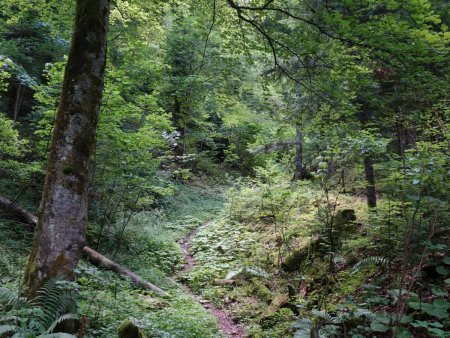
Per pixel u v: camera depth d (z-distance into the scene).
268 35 6.76
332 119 7.33
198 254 11.77
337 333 5.18
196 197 18.69
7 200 9.26
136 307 6.39
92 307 5.52
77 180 4.71
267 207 12.05
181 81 16.05
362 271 6.87
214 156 25.94
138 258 10.01
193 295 8.93
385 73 5.66
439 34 4.44
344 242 7.89
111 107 8.92
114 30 12.86
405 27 4.57
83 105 4.82
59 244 4.52
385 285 6.07
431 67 5.69
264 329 6.89
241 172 24.98
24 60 13.80
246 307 7.96
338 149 7.29
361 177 11.21
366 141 7.06
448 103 6.32
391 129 8.41
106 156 9.59
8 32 13.82
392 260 6.51
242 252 11.03
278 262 9.30
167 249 11.34
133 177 9.66
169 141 11.56
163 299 7.70
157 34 13.13
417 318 4.91
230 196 14.89
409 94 5.58
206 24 9.24
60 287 4.16
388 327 4.68
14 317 3.66
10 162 8.91
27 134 12.81
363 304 5.46
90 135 4.89
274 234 11.17
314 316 5.84
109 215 11.15
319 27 5.49
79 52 4.89
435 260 5.69
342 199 10.89
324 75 6.57
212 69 12.95
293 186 11.53
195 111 18.92
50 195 4.63
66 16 10.16
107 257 9.20
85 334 4.61
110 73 8.79
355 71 6.00
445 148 5.74
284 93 10.24
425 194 5.47
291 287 7.41
